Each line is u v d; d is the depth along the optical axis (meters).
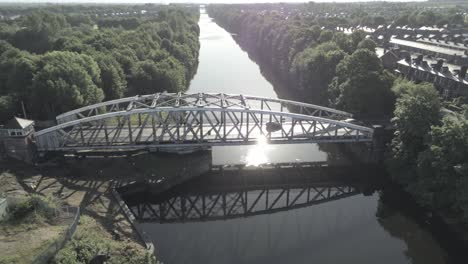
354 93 88.88
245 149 91.31
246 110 73.12
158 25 195.50
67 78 89.44
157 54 130.75
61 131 74.44
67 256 42.62
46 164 72.31
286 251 56.97
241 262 54.16
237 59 197.75
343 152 90.06
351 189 76.38
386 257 55.62
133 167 73.69
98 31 174.00
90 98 92.31
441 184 60.69
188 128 75.94
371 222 65.06
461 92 95.44
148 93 112.25
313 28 165.25
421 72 111.31
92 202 60.78
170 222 65.12
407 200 71.19
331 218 66.50
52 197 59.38
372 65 93.62
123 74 112.38
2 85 102.00
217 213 67.94
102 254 45.22
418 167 64.50
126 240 52.53
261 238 60.34
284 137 77.69
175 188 74.25
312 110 114.06
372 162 81.69
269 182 77.75
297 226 64.00
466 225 59.34
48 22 189.12
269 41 185.88
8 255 40.91
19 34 162.00
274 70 168.00
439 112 69.75
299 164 84.25
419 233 61.69
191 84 146.38
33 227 46.44
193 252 56.38
